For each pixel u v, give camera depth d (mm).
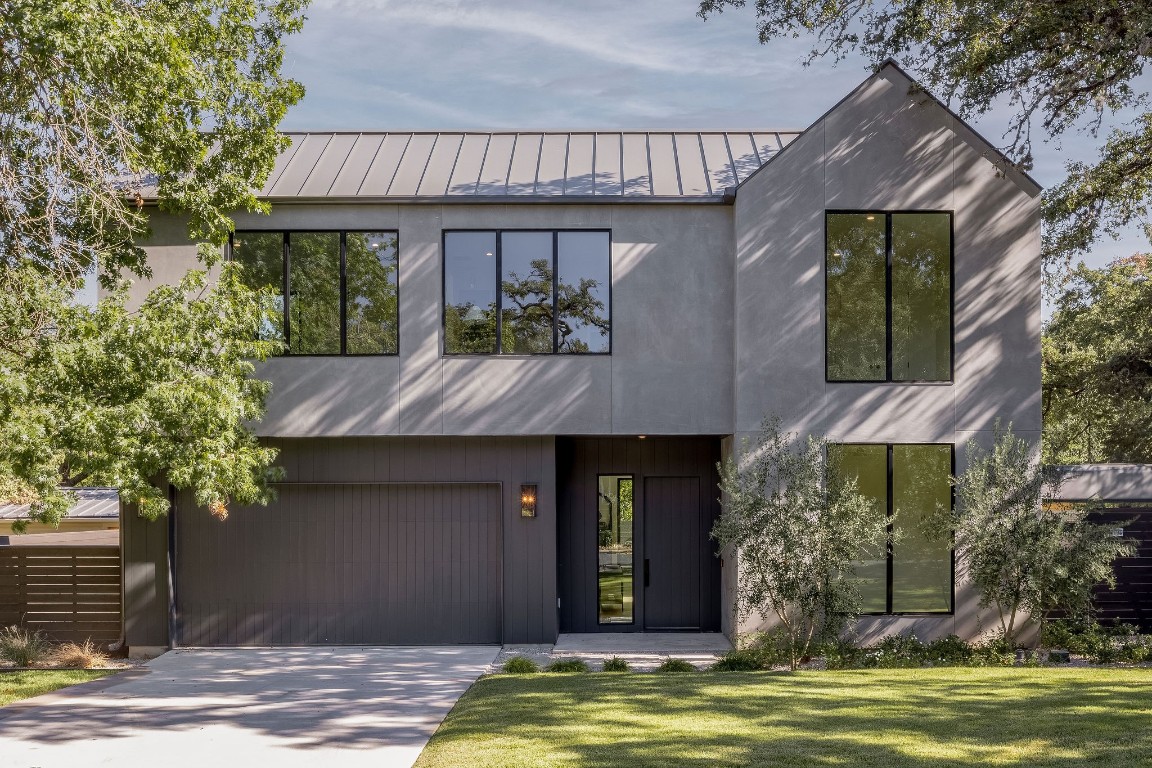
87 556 15453
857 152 14883
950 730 8188
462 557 15367
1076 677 11273
